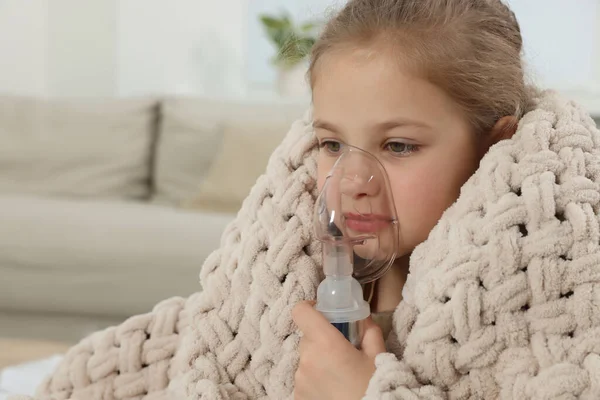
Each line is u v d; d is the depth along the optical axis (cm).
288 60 107
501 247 61
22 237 212
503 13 82
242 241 74
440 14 73
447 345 61
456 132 72
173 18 366
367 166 68
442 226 66
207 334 72
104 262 208
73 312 212
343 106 72
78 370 76
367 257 69
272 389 70
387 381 60
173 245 207
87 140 271
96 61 349
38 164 268
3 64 330
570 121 69
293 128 80
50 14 345
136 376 76
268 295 71
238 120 264
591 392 56
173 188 264
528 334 60
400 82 70
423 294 62
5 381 122
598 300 59
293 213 73
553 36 307
